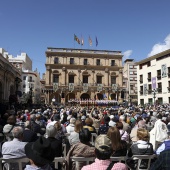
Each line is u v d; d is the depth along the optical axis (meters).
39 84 108.62
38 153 3.14
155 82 58.16
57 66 66.81
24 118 15.22
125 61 93.62
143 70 64.00
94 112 21.67
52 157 3.24
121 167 3.48
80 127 7.93
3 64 43.91
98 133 10.77
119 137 6.06
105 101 51.56
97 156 3.57
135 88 89.12
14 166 5.70
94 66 68.56
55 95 66.69
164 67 55.03
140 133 6.32
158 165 3.28
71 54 67.69
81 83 67.75
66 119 15.41
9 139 8.14
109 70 69.69
